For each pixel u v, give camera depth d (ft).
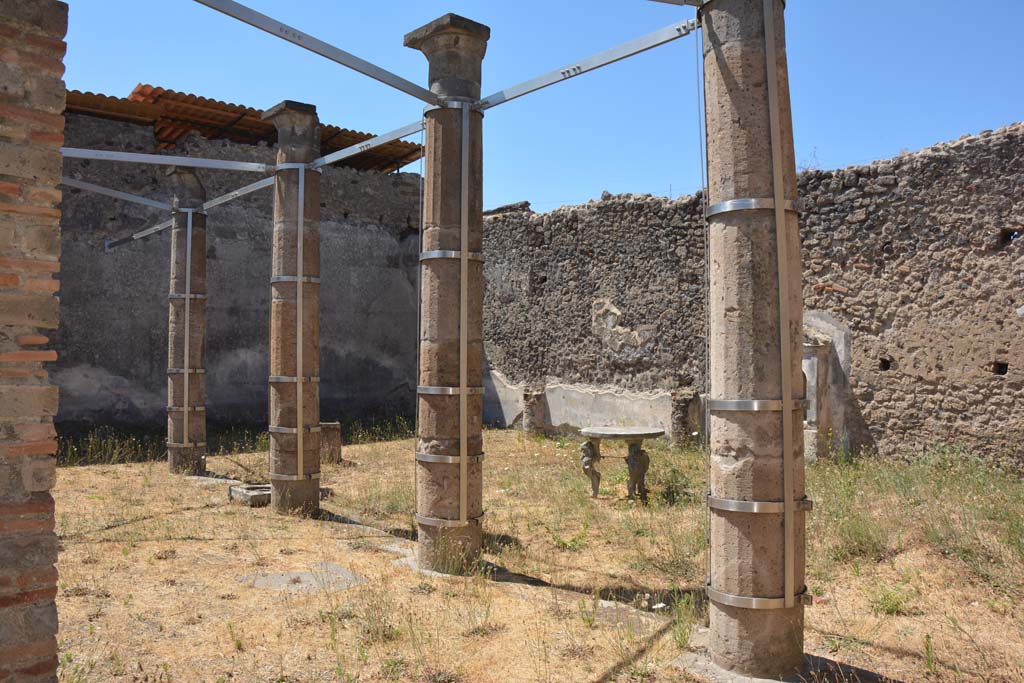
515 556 18.99
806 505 11.80
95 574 17.10
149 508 24.70
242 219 48.42
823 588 15.85
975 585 15.11
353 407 52.90
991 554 16.30
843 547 17.85
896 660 12.24
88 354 43.09
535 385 46.11
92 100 40.93
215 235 47.39
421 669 12.02
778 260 11.74
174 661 12.34
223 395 47.44
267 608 14.98
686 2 12.51
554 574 17.57
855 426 31.17
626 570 17.84
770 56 11.81
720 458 12.07
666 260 39.09
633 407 40.27
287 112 24.14
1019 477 26.61
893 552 17.34
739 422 11.84
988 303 27.81
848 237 31.53
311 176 24.47
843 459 30.42
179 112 44.39
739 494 11.78
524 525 22.43
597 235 42.47
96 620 14.19
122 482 29.84
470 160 18.35
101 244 43.62
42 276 8.25
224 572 17.51
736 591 11.75
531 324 46.52
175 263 32.19
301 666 12.16
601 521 22.75
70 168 42.88
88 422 42.91
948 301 28.84
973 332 28.14
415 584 16.65
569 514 23.82
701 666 12.09
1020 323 27.02
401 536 21.65
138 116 43.91
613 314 41.52
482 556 18.94
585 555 19.17
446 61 18.37
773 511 11.59
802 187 32.91
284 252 24.34
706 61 12.51
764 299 11.79
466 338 18.04
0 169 7.90
